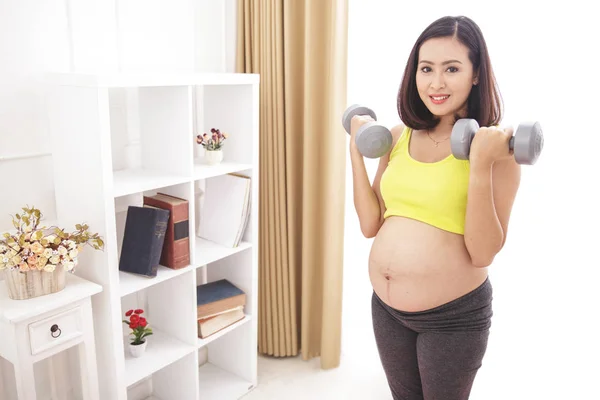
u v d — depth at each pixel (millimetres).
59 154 1846
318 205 2549
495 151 1396
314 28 2318
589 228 2145
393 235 1623
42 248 1612
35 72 1829
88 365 1788
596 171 2072
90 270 1862
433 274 1545
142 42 2152
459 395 1629
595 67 1978
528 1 2016
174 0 2242
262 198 2572
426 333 1622
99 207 1762
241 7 2438
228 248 2289
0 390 1899
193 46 2365
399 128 1807
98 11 1977
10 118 1793
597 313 2244
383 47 2326
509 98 2092
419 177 1588
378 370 2666
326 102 2383
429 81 1548
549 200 2172
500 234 1494
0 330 1638
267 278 2650
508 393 2332
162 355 2111
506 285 2348
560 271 2242
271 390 2504
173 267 2027
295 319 2697
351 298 2760
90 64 1983
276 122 2451
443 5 2174
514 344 2396
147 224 1939
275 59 2395
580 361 2314
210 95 2363
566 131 2066
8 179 1824
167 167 2053
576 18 1970
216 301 2275
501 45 2068
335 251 2508
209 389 2459
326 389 2510
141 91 2053
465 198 1532
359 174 1800
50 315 1648
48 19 1837
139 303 2326
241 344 2520
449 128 1632
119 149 2154
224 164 2248
